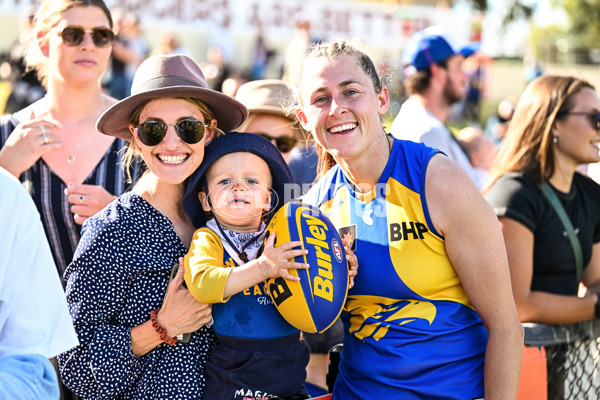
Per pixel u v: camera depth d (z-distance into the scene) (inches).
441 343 94.7
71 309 96.5
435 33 189.5
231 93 229.0
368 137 95.4
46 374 82.7
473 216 91.8
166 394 95.5
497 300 93.1
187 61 105.7
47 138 117.8
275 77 512.1
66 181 127.6
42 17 132.7
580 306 128.0
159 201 103.4
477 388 96.0
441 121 192.5
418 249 94.6
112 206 101.5
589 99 134.0
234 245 98.6
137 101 100.5
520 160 135.9
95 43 130.3
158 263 98.3
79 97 131.4
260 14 508.4
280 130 153.3
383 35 542.3
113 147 129.6
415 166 96.1
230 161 99.3
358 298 99.3
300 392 102.3
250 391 95.3
